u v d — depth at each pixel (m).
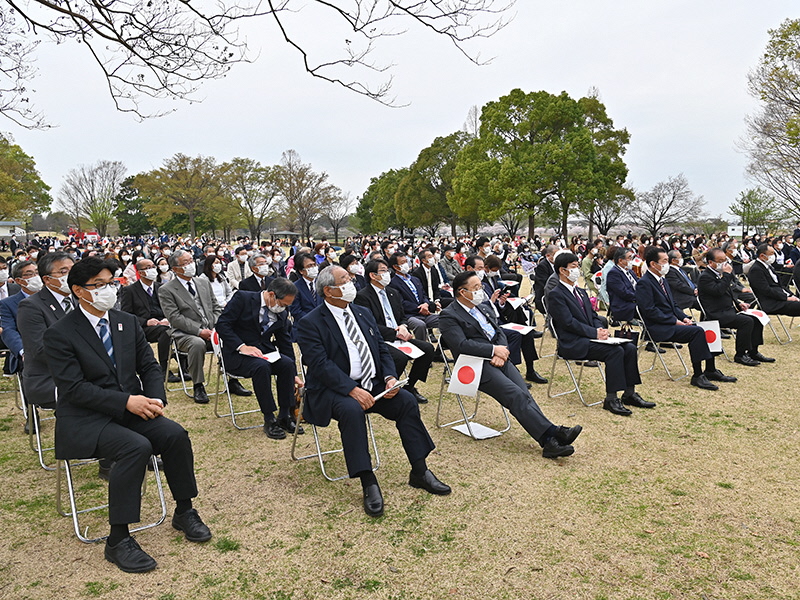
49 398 3.98
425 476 4.04
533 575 2.99
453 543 3.33
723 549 3.23
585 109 37.91
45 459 4.71
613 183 34.62
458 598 2.82
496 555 3.19
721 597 2.80
